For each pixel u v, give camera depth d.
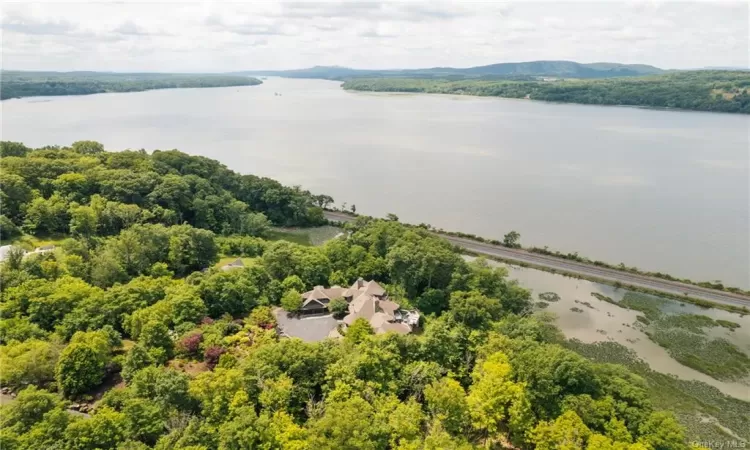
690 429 65.12
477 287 93.69
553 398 60.72
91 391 64.25
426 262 95.19
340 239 115.69
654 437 53.75
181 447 48.12
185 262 105.81
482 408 59.06
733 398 72.19
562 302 102.25
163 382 55.47
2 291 77.06
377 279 102.81
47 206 110.56
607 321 94.44
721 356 83.31
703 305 100.88
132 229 103.44
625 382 61.97
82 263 89.94
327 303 89.94
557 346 71.00
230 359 65.62
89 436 48.38
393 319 84.06
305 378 61.78
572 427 53.94
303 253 103.00
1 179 110.38
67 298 75.38
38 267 85.00
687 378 77.06
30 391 53.25
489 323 81.88
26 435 47.75
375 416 54.69
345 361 64.06
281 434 51.28
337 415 51.94
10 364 59.91
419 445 53.47
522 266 120.88
